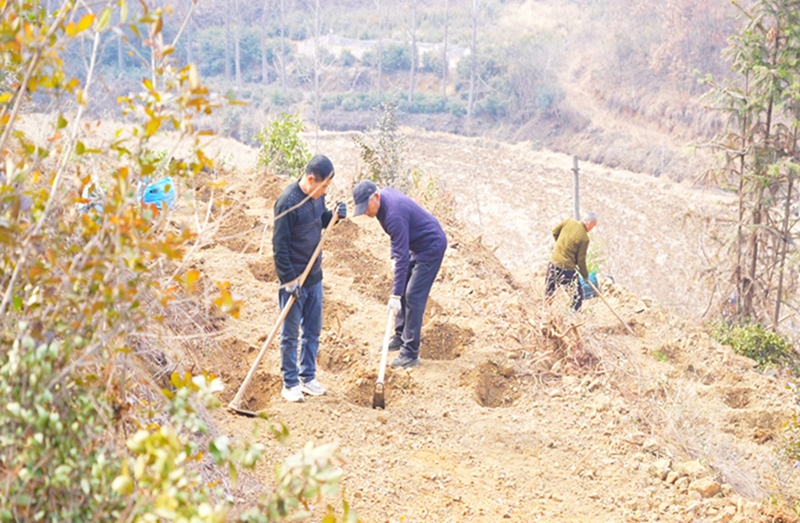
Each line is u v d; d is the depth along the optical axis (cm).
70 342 269
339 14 8688
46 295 267
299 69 7075
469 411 626
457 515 484
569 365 738
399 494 495
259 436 513
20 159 279
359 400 634
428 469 534
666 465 580
